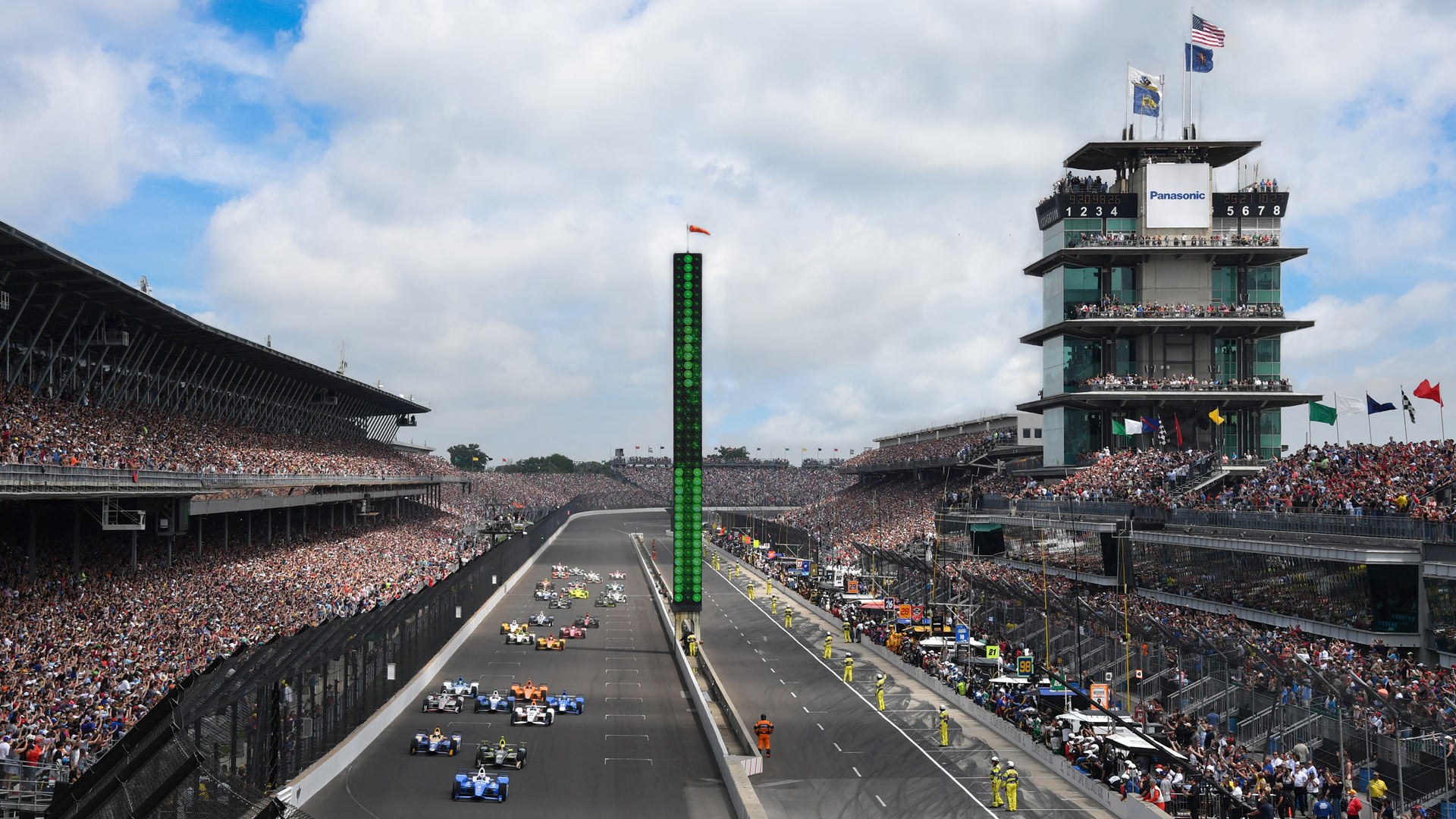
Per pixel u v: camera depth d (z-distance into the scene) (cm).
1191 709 5303
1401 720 3984
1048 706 5916
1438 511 5522
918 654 7862
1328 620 5803
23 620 5356
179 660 5350
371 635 5778
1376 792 3862
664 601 11600
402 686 6581
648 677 7700
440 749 5353
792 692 7212
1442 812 3716
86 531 7456
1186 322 10656
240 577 7950
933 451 17625
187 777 2536
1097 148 11112
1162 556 7575
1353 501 6300
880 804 4628
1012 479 12450
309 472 10744
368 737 5525
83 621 5638
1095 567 8512
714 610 11706
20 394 6775
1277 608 6288
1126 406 11012
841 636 9788
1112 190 11625
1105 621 6588
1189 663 5650
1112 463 9994
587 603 12319
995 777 4622
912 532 12750
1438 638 5256
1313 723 4478
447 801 4531
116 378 9062
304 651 4578
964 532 10912
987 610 8756
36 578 6103
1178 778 4288
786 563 15438
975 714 6391
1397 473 6488
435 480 17175
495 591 12288
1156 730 5097
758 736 5497
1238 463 9788
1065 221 11025
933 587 9425
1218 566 6888
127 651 5272
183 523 7225
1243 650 5006
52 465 5650
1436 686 4462
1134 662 6162
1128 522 7894
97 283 7012
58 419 6869
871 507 17312
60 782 2664
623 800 4656
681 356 8794
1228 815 4009
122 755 2569
